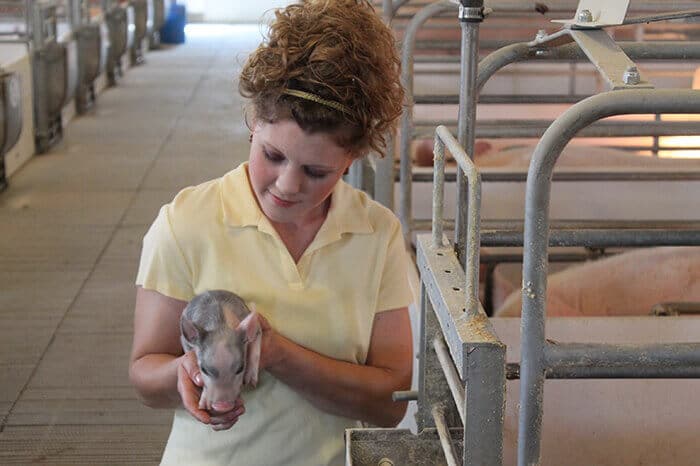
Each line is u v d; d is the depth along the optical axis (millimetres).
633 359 1108
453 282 1248
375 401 1458
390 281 1479
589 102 1026
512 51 1542
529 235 1075
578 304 2650
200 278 1418
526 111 4465
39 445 2902
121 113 7941
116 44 9102
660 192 3602
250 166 1323
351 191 1450
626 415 1923
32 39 6812
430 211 3553
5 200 5480
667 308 2441
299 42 1206
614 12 1279
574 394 1911
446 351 1312
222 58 10742
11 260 4480
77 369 3389
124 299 4027
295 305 1410
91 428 3000
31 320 3805
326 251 1423
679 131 2756
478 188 1094
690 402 1920
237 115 7871
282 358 1365
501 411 1091
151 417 3072
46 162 6355
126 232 4914
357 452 1391
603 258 2975
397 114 1305
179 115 7867
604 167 3293
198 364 1297
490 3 2016
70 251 4613
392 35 1285
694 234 1415
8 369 3379
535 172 1053
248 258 1407
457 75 4539
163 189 5738
